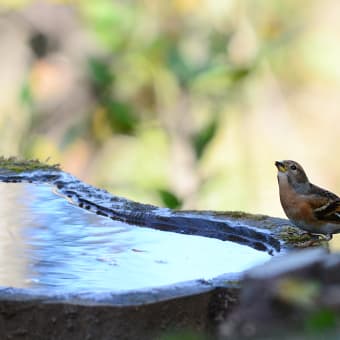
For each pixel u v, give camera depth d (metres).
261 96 17.44
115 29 14.15
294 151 17.88
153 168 14.62
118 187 14.27
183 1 15.34
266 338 4.37
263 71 16.98
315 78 17.80
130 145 15.13
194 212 8.52
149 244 8.06
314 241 7.66
